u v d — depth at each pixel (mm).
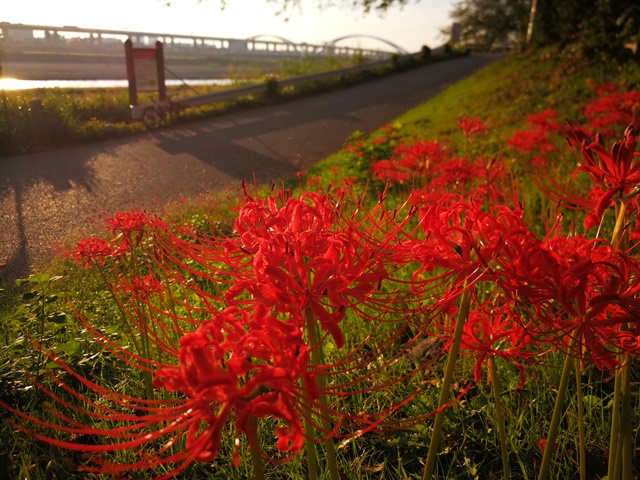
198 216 5859
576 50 17609
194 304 3400
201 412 968
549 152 6684
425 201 4074
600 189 1704
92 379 3104
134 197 8953
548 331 1313
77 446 953
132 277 2920
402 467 2369
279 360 1050
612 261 1334
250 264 1286
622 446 1583
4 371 3029
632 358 1480
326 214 1291
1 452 2447
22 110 12492
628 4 17875
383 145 9539
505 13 37156
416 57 34094
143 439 967
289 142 13977
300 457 2430
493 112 14523
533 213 5156
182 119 16500
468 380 2975
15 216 7871
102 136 13555
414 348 3307
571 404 2721
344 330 3402
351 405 2846
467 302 1373
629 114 5883
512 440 2539
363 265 1202
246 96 19938
